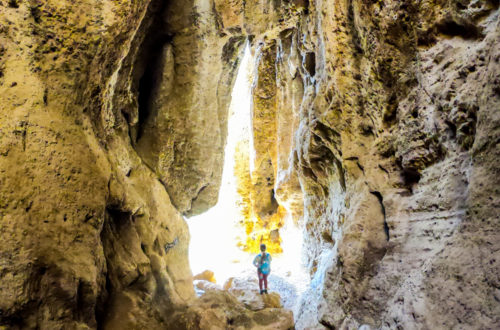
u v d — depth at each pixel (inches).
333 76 155.0
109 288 139.3
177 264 204.1
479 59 86.4
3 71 109.0
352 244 130.6
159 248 183.6
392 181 124.0
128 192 153.3
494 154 73.2
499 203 71.1
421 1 106.0
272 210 406.0
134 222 165.3
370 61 132.0
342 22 148.9
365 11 129.0
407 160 113.1
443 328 74.3
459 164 91.7
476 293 70.6
